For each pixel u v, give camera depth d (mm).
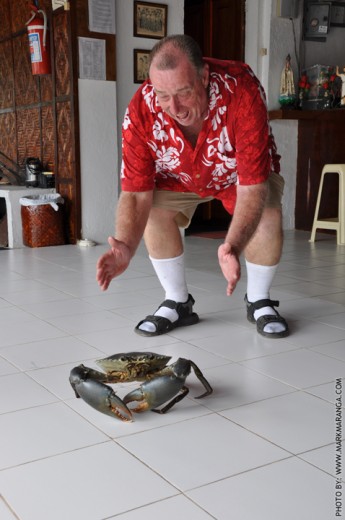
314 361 2574
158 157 2520
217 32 7234
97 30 5738
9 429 1938
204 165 2496
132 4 5984
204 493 1563
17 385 2307
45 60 6020
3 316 3326
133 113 2432
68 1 5566
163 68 2037
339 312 3406
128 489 1585
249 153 2322
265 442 1847
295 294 3869
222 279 4309
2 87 7277
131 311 3422
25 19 6531
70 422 1989
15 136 7109
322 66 6941
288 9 6887
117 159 6070
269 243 2973
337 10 7195
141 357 2014
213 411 2072
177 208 2951
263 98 2365
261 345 2791
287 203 7383
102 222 6094
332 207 6988
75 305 3570
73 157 5859
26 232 5926
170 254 3049
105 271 2035
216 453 1777
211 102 2293
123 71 6059
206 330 3037
